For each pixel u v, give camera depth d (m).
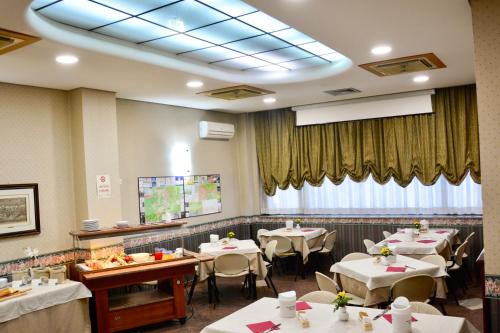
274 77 6.09
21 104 5.25
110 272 4.96
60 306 4.52
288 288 6.82
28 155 5.28
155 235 6.89
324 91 6.86
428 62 5.20
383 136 7.73
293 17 3.58
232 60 5.48
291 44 4.93
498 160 3.22
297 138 8.43
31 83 5.21
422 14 3.59
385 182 7.73
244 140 8.83
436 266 4.60
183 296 5.40
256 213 8.88
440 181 7.45
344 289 4.81
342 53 4.71
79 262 5.59
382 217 7.73
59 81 5.18
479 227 7.03
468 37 4.27
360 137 7.91
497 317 3.25
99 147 5.73
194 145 7.83
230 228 8.53
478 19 3.26
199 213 7.85
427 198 7.55
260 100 7.37
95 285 4.89
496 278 3.25
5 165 5.06
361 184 8.02
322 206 8.38
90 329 4.79
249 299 6.29
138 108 6.80
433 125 7.35
